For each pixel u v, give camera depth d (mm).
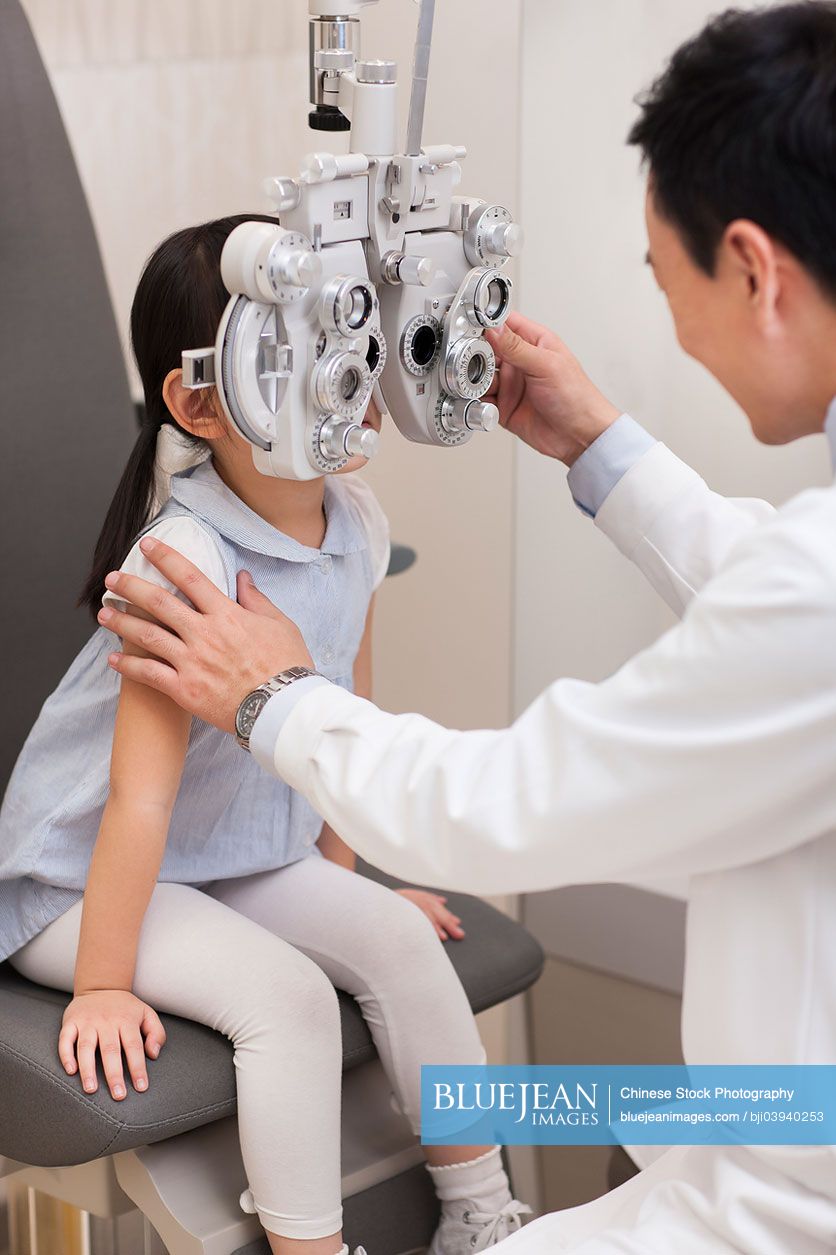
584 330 1729
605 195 1664
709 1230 759
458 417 1011
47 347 1342
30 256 1339
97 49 1823
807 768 672
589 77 1635
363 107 920
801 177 676
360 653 1266
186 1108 970
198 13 1768
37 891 1113
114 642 1117
